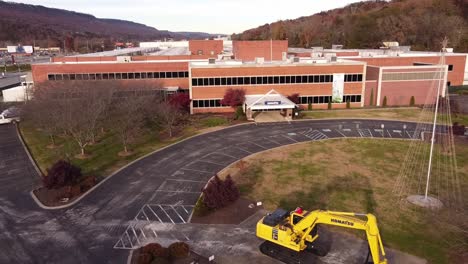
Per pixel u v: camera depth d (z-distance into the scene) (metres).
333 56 68.69
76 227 24.89
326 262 20.36
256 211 26.50
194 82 58.62
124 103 44.53
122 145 43.16
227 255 21.20
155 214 26.48
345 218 18.83
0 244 22.98
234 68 58.88
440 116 54.72
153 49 121.19
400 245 21.92
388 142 42.72
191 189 30.75
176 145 42.94
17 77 109.00
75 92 45.06
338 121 53.03
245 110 55.50
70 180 30.78
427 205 26.81
